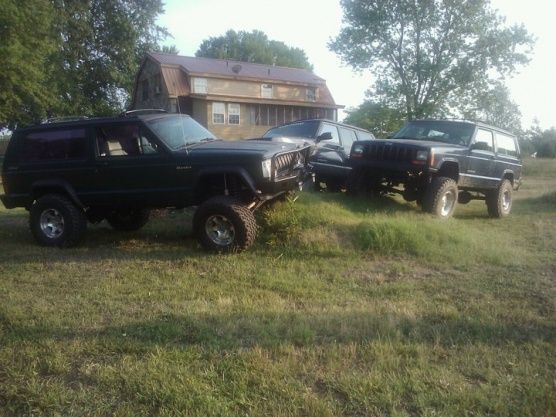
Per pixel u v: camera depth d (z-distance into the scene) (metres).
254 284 5.60
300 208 7.68
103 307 4.85
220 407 3.06
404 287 5.49
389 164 9.06
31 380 3.43
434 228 7.54
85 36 38.62
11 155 7.92
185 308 4.76
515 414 3.00
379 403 3.12
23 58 25.52
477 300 5.12
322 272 6.14
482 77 36.09
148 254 7.05
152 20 41.94
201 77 35.75
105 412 3.08
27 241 8.19
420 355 3.74
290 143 7.88
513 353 3.83
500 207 11.05
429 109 36.22
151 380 3.38
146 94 39.22
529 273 6.16
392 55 37.28
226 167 6.88
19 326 4.36
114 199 7.52
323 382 3.38
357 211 8.66
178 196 7.22
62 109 36.00
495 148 10.79
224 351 3.80
